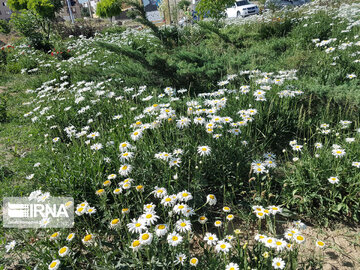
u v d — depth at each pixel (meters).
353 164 2.39
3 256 2.22
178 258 1.69
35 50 11.30
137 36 11.39
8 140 4.44
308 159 2.69
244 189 2.74
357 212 2.45
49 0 14.25
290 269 1.74
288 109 3.66
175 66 4.75
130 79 4.93
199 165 2.75
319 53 5.27
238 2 18.28
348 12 7.66
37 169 3.16
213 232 2.39
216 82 4.70
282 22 8.15
